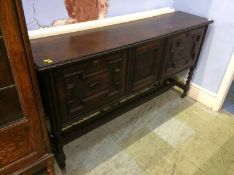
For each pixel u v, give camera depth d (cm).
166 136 180
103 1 161
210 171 153
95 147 167
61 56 112
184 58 188
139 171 150
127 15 178
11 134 99
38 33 134
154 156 162
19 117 99
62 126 128
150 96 196
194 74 220
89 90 128
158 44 152
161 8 203
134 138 176
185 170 153
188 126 192
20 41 84
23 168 112
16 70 88
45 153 119
